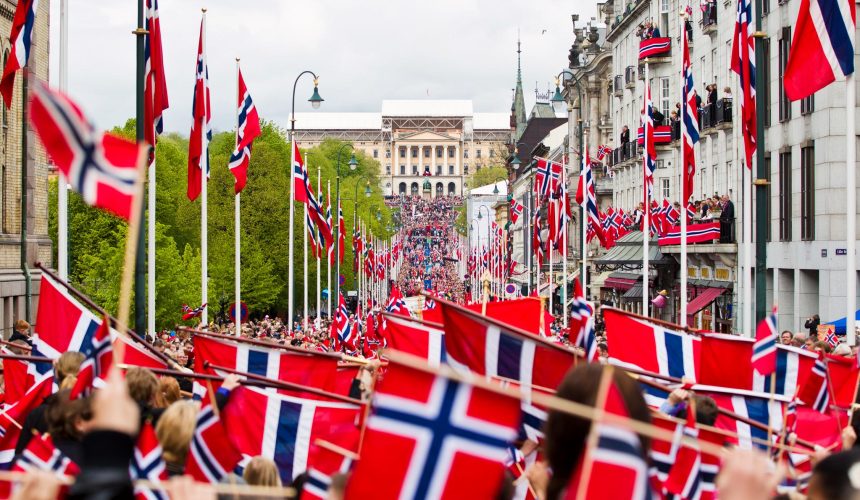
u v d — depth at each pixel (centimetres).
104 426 525
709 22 5738
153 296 3078
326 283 9388
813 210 4284
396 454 601
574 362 1102
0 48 4544
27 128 4734
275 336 4966
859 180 4006
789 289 4659
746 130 2812
